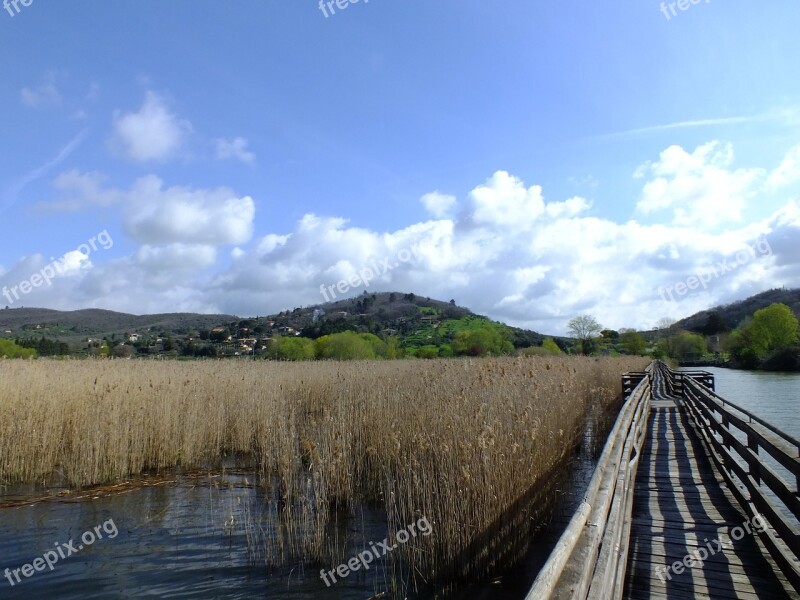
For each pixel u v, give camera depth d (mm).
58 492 9430
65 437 11086
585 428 14727
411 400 10445
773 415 22766
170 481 10148
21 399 11125
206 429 12383
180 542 7184
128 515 8227
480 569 6289
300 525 7598
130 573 6340
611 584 3535
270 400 13539
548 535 7633
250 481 10141
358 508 8664
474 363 16375
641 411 11867
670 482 8453
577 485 9922
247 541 7176
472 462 6723
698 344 86250
